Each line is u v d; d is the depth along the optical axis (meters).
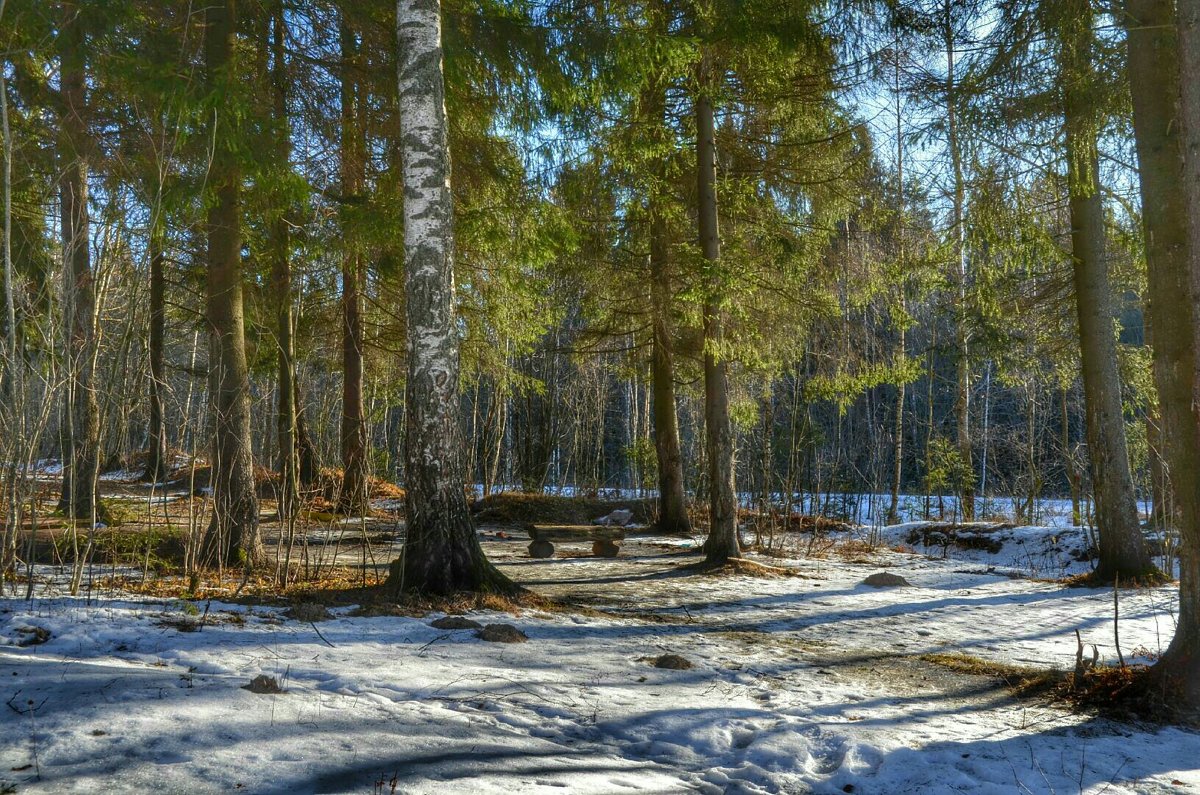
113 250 7.66
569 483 32.72
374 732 3.85
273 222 10.38
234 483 9.20
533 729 4.20
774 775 3.81
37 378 6.89
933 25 8.78
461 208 11.41
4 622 5.53
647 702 4.79
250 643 5.44
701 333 16.31
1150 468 13.87
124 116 8.70
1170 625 7.86
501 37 9.30
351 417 18.55
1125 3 6.79
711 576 11.11
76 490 7.02
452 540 7.70
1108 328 10.87
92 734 3.50
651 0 11.19
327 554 11.84
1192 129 4.90
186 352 24.72
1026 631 7.63
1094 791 3.69
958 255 11.97
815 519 17.53
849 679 5.70
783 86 12.66
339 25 10.03
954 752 4.16
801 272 13.80
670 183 14.34
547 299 15.96
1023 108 8.20
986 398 29.48
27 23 7.51
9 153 6.45
